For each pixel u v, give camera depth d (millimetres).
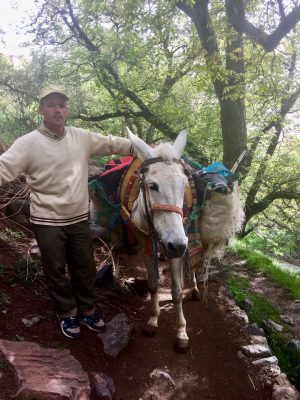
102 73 8312
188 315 4020
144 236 3270
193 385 3117
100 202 3664
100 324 3322
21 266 3740
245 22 6082
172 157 2836
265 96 6891
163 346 3463
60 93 2686
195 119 9031
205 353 3502
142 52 8211
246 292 5176
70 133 2918
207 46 6238
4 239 4117
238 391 3170
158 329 3680
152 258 3359
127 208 3334
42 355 2719
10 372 2533
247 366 3436
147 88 9117
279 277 5961
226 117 6738
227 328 3930
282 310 5055
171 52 8242
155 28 7402
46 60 8625
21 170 2758
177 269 3312
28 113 7914
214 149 8836
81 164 2945
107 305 3828
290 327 4664
